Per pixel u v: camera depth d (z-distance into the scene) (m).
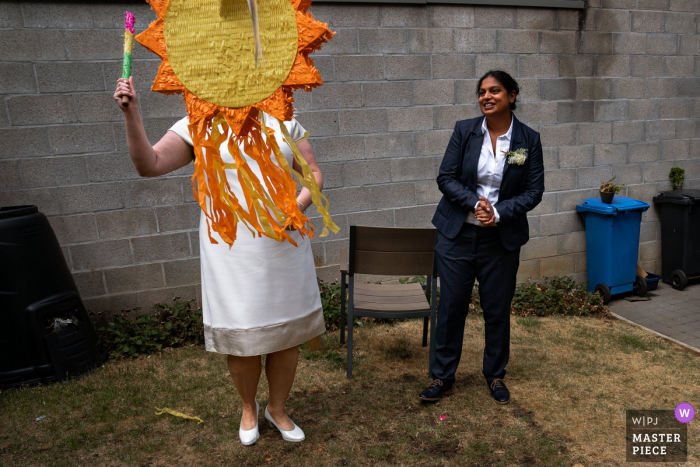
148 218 3.79
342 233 4.33
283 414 2.41
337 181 4.24
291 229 2.09
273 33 1.48
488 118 2.55
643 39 4.96
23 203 3.50
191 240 3.93
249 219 1.73
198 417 2.62
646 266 5.39
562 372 3.18
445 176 2.67
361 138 4.24
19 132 3.43
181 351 3.51
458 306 2.69
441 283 2.71
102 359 3.31
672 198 5.07
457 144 2.67
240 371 2.18
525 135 2.58
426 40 4.28
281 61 1.49
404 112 4.32
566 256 5.01
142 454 2.33
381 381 3.04
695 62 5.23
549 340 3.73
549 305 4.47
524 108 4.64
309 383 3.01
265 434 2.46
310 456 2.30
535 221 4.85
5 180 3.44
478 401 2.79
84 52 3.50
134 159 1.67
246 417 2.38
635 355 3.47
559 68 4.70
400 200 4.45
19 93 3.40
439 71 4.36
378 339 3.71
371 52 4.15
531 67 4.61
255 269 2.01
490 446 2.38
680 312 4.50
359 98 4.18
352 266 2.95
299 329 2.14
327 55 4.04
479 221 2.55
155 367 3.26
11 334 2.94
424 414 2.66
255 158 1.67
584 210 4.87
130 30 1.60
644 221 5.30
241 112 1.53
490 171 2.59
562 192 4.90
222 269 2.04
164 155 1.82
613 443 2.42
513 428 2.54
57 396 2.86
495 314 2.72
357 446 2.38
